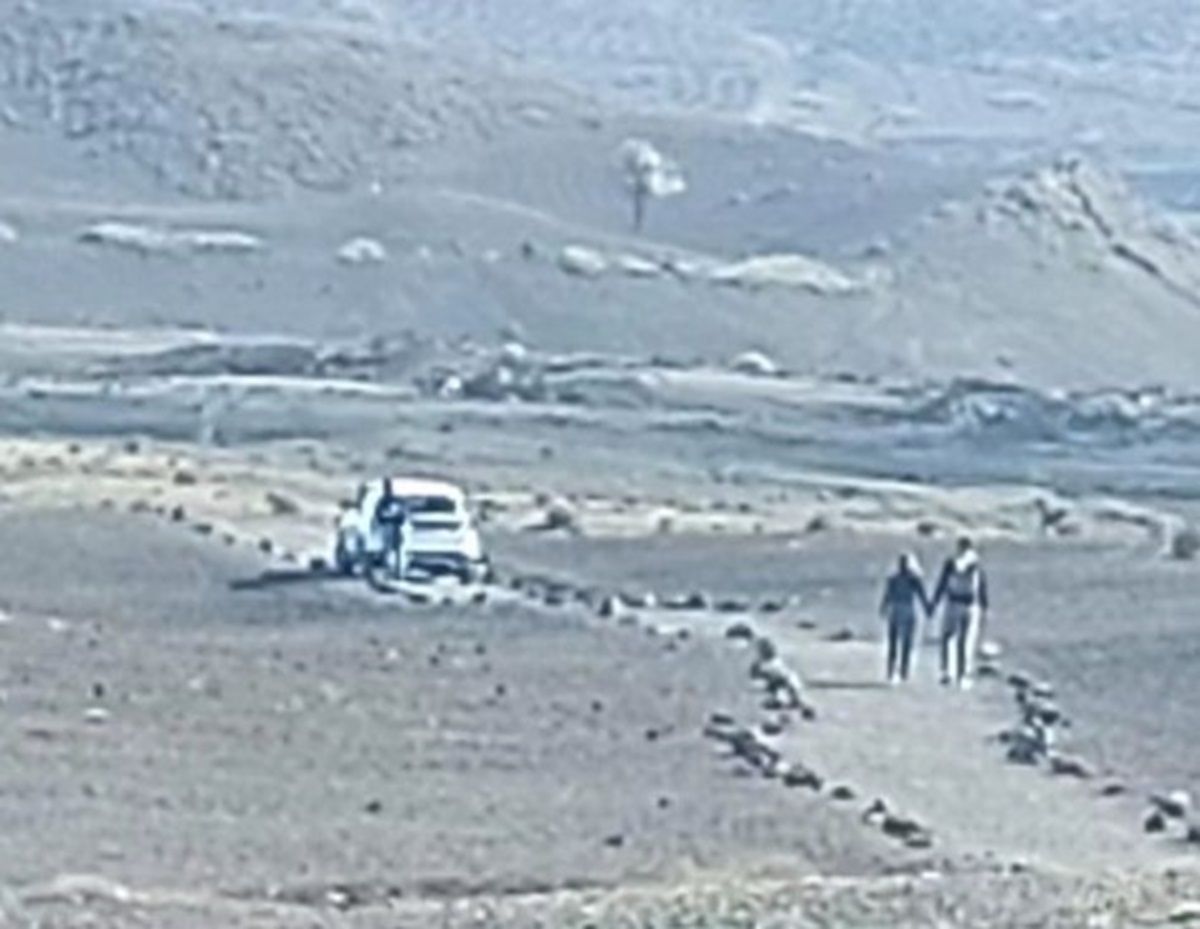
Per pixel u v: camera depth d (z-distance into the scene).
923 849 34.53
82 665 47.50
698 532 87.44
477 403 156.25
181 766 38.66
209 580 63.84
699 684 49.56
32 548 67.44
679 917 25.78
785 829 35.53
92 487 88.44
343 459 114.25
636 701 47.03
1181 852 35.59
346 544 66.81
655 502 101.88
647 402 164.00
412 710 44.75
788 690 48.53
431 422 141.88
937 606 53.72
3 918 24.84
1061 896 27.09
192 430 131.25
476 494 100.12
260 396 151.38
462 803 36.91
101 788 36.56
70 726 41.19
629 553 79.50
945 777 41.22
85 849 32.31
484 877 31.34
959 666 51.59
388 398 154.88
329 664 49.75
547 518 88.19
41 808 34.97
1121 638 60.28
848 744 43.91
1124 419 159.12
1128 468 140.50
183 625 54.81
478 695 46.81
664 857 33.25
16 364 176.25
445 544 66.88
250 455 113.62
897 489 116.56
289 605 59.59
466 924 25.70
